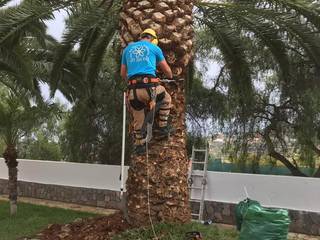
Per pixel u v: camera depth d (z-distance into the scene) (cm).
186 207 895
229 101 1848
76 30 1163
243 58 1300
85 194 1783
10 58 1255
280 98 1769
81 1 1163
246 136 1853
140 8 880
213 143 1930
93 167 1772
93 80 1419
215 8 1174
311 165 1833
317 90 1653
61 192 1866
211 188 1421
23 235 1110
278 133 1831
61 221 1336
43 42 1468
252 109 1803
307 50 1157
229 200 1386
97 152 2075
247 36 1658
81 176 1805
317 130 1711
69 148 2180
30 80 1309
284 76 1320
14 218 1413
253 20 1189
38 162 1969
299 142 1772
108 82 2000
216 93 1881
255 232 767
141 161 886
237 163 1884
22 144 2730
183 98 905
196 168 1561
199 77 1920
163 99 753
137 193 888
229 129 1878
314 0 1097
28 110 1543
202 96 1905
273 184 1313
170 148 880
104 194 1722
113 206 1686
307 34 1135
